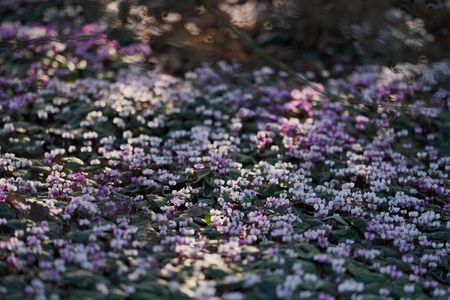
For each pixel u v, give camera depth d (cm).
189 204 735
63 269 533
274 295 532
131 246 616
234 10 1337
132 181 789
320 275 585
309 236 651
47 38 1130
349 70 1262
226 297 509
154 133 983
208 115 1035
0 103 1026
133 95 1065
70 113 999
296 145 947
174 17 1248
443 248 680
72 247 581
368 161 920
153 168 849
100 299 502
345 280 574
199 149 898
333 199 766
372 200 762
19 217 652
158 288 526
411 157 948
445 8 1098
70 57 1230
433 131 1039
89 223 640
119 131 973
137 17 1230
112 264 560
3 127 958
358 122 1031
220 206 746
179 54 1288
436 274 645
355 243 672
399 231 685
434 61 1110
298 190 774
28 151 877
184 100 1075
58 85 1088
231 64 1282
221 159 852
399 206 779
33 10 1428
